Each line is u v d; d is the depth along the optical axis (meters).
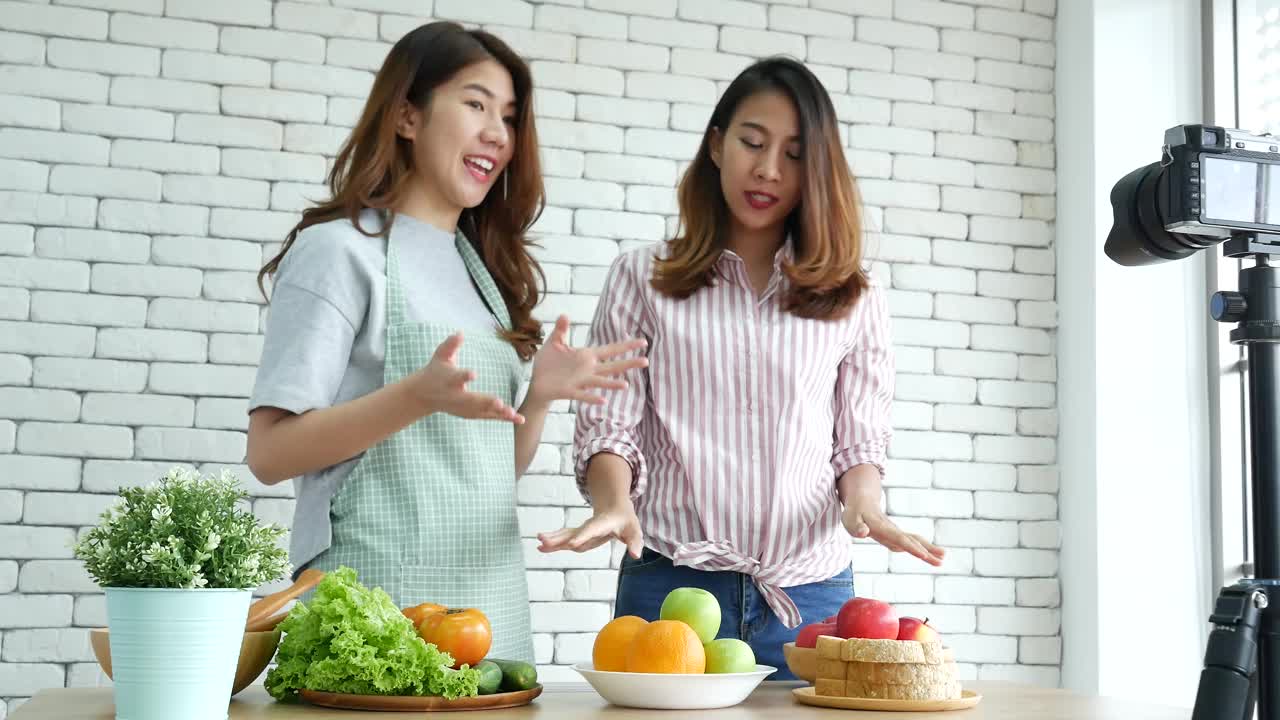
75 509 2.94
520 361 1.81
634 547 1.68
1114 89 3.50
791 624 1.82
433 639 1.31
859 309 1.96
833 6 3.52
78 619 2.92
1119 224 1.46
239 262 3.08
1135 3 3.54
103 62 3.04
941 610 3.42
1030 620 3.48
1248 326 1.30
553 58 3.31
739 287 1.92
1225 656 1.19
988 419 3.51
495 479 1.66
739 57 3.43
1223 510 3.43
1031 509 3.51
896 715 1.28
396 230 1.71
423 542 1.59
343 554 1.58
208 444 3.02
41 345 2.95
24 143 2.98
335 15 3.18
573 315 3.25
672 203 3.34
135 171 3.04
